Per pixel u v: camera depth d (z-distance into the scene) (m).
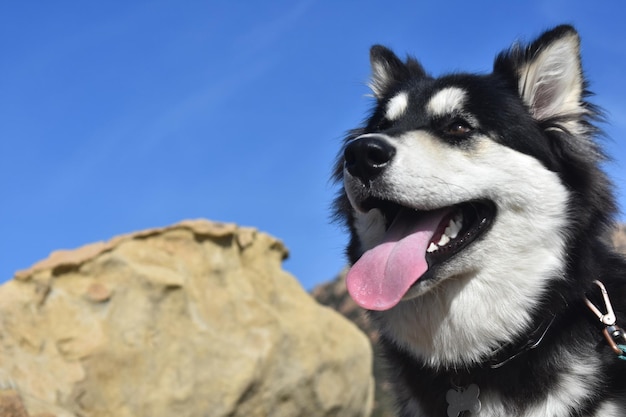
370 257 0.93
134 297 1.47
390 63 1.12
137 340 1.44
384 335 0.97
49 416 1.18
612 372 0.90
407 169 0.92
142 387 1.42
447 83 1.00
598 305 0.93
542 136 0.96
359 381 1.67
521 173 0.93
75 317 1.42
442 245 0.92
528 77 0.98
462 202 0.94
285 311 1.65
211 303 1.53
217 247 1.61
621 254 0.99
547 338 0.91
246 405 1.47
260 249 1.72
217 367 1.46
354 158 0.93
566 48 0.98
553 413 0.89
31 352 1.36
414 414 0.95
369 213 0.98
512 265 0.92
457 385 0.92
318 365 1.56
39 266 1.44
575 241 0.93
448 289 0.93
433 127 0.97
